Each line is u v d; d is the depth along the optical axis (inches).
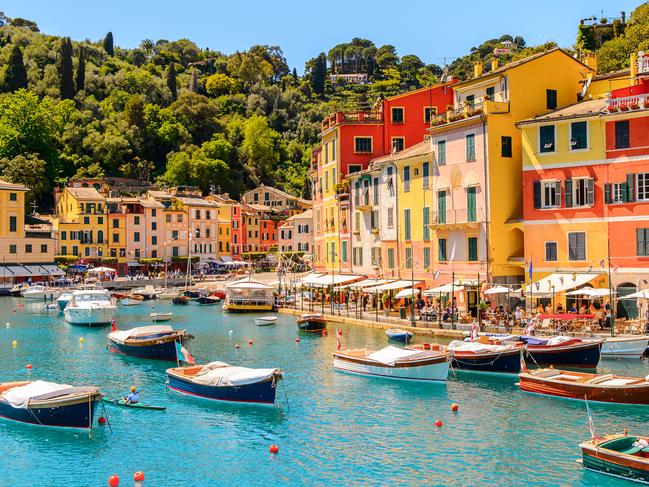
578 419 1364.4
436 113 3371.1
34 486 1104.2
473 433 1301.7
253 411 1470.2
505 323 2134.6
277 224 7111.2
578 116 2215.8
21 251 4904.0
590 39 4547.2
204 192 7480.3
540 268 2309.3
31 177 6033.5
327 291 3496.6
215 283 5032.0
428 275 2733.8
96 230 5492.1
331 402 1531.7
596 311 2128.4
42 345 2363.4
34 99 6815.9
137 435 1326.3
